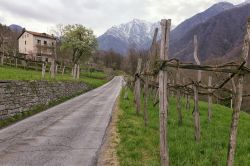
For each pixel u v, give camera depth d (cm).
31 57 6906
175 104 3072
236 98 775
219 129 1730
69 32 9038
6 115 1836
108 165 1001
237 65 779
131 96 4091
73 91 4022
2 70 3247
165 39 873
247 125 2048
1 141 1338
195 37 1794
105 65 16250
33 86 2391
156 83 2569
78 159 1072
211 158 1045
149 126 1675
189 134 1476
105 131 1566
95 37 9294
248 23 756
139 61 2261
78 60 9688
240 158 1084
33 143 1302
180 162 969
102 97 3797
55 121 1880
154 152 1098
